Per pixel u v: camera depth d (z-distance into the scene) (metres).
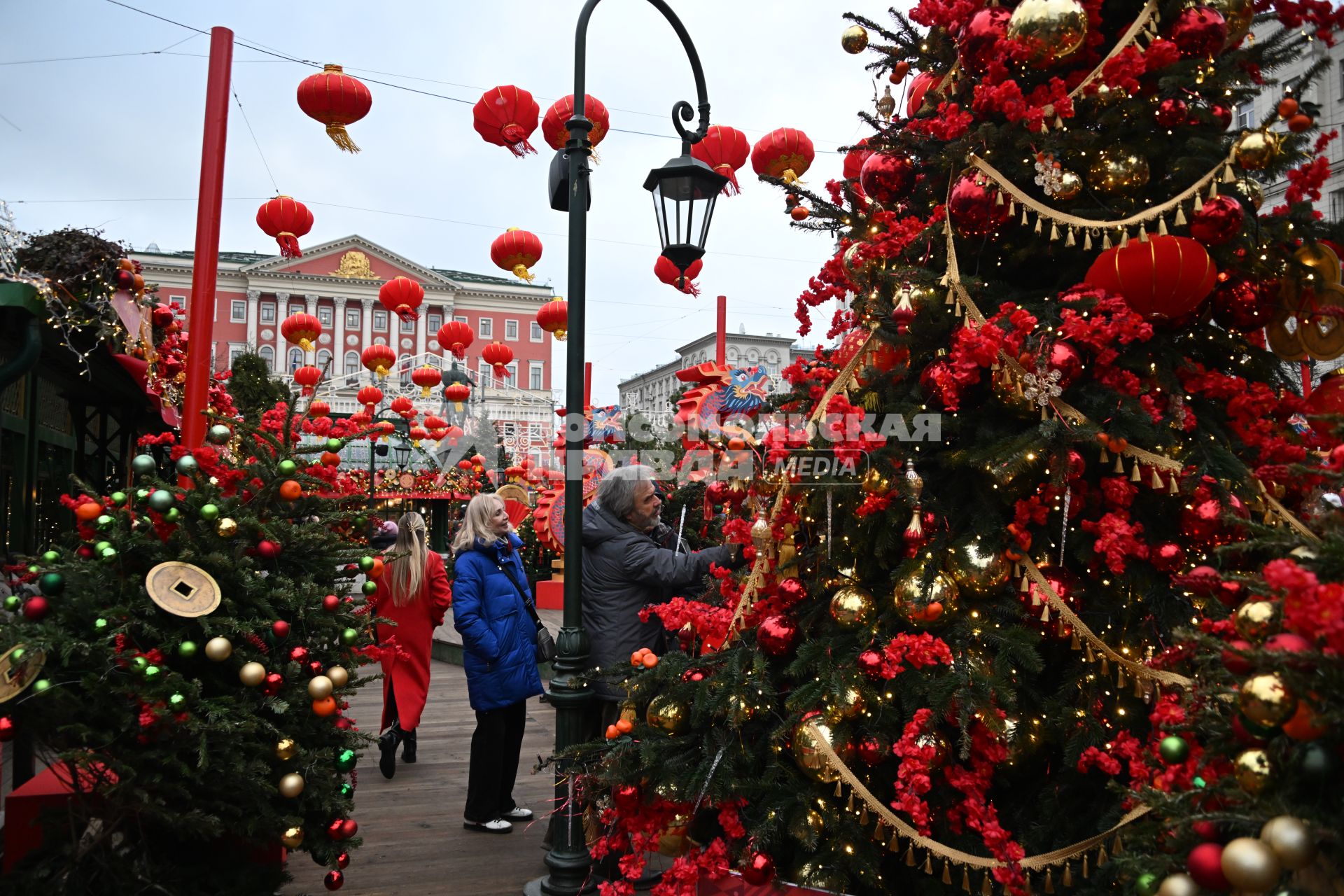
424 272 62.88
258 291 58.25
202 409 3.09
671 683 2.54
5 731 2.18
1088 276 2.16
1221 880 1.26
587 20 3.46
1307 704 1.21
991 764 2.12
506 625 4.08
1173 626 2.07
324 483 2.88
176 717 2.22
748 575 2.75
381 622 2.90
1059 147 2.18
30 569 2.39
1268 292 2.31
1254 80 2.24
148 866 2.40
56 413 4.31
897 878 2.30
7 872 2.40
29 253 2.97
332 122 5.26
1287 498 2.18
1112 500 2.08
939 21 2.34
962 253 2.46
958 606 2.16
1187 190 2.08
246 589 2.46
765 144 4.84
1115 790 1.70
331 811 2.60
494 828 3.96
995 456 2.05
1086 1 2.13
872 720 2.21
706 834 2.46
